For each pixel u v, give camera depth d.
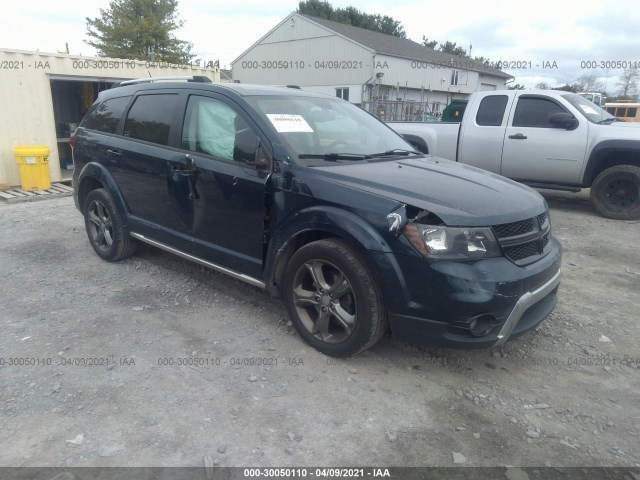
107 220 5.30
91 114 5.53
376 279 3.18
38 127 10.01
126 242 5.16
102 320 4.04
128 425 2.80
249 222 3.80
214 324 4.00
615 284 5.18
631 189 7.75
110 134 5.11
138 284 4.79
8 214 7.68
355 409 3.00
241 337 3.80
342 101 4.91
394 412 2.98
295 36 31.98
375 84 29.33
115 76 11.13
